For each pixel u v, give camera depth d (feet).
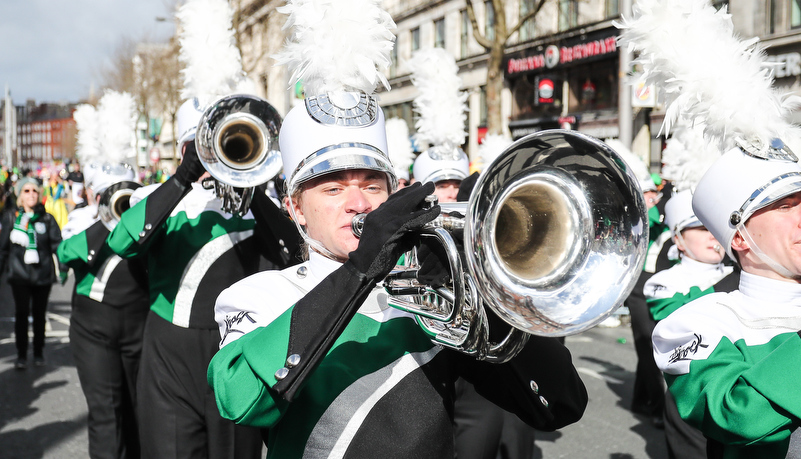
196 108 10.97
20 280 21.15
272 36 65.21
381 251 4.61
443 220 4.67
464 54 76.95
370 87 5.91
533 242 4.80
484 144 19.90
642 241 4.67
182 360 9.94
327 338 4.63
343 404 5.09
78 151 15.98
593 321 4.62
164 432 9.71
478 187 4.44
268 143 9.65
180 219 10.33
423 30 83.87
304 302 4.78
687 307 6.65
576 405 5.67
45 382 20.03
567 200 4.88
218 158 9.43
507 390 5.56
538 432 16.29
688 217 11.01
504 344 4.82
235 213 9.86
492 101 40.47
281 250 10.43
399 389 5.20
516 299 4.51
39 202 21.65
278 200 13.11
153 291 10.28
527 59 66.18
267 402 4.84
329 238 5.45
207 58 11.05
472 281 4.50
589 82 61.31
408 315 5.54
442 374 5.43
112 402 12.25
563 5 62.13
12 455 14.51
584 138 4.73
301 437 5.11
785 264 6.15
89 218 15.80
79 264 12.46
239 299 5.51
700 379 6.03
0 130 436.76
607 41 56.39
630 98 34.58
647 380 16.76
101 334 12.31
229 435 9.80
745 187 6.26
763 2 43.11
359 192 5.47
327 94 5.69
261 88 84.38
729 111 6.31
